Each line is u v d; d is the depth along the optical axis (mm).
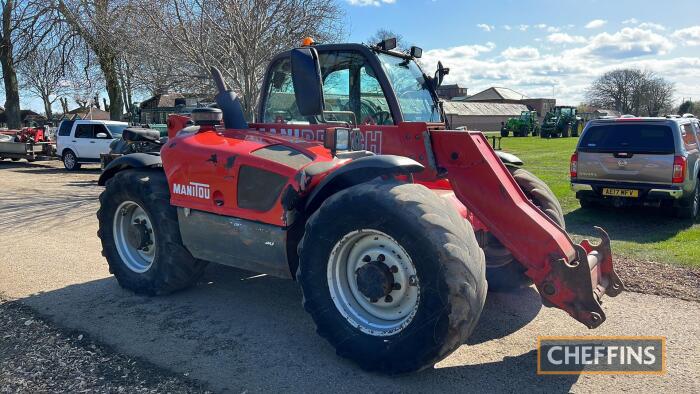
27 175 17344
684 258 6441
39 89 28141
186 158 4461
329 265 3566
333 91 4719
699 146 10141
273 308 4707
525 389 3361
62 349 3912
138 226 5039
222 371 3582
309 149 4113
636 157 9008
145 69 12125
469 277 3156
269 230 3955
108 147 18391
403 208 3262
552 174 15742
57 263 6250
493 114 74125
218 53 11336
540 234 3650
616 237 7836
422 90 5168
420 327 3232
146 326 4324
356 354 3496
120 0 12289
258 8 10891
